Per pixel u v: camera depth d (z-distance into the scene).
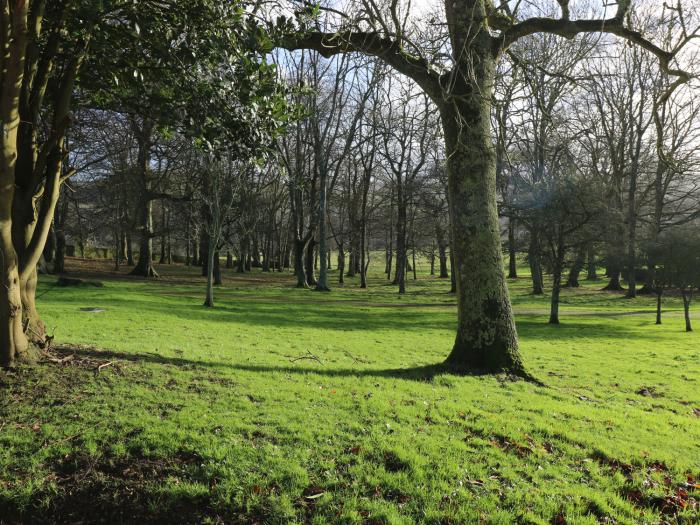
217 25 6.38
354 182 55.75
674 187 41.03
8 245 6.81
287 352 12.27
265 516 4.38
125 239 55.31
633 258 34.03
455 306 33.16
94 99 9.25
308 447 5.44
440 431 6.18
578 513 4.55
